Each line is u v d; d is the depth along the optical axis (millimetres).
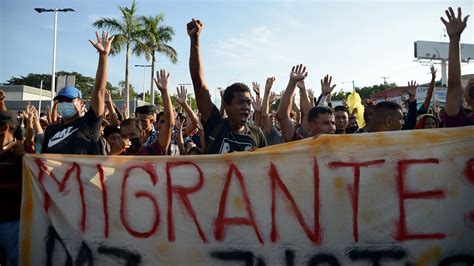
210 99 3506
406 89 5094
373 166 3086
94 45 3531
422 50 45031
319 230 3074
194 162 3254
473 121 3570
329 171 3113
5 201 3402
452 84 3295
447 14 3303
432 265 2975
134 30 28516
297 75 3850
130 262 3223
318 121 3822
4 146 3418
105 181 3312
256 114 5387
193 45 3402
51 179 3357
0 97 4625
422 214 3016
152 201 3262
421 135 3092
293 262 3070
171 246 3197
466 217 2998
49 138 3680
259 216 3137
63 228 3311
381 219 3035
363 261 3020
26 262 3314
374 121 3686
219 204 3189
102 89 3568
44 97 52406
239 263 3121
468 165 3031
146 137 5141
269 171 3166
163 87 4219
